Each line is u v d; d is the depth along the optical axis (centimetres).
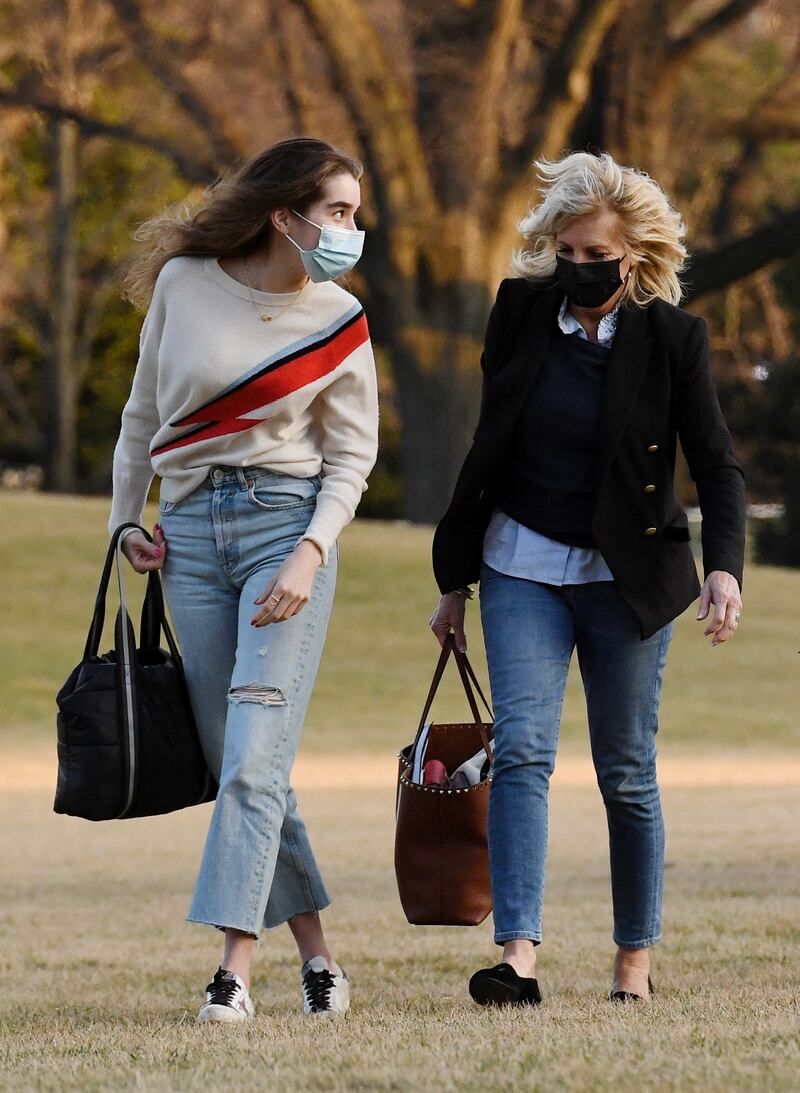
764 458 14712
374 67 10169
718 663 8256
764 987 1708
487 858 1669
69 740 1577
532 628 1599
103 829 4472
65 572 9069
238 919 1532
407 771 1700
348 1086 1105
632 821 1634
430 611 8881
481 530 1650
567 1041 1267
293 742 1584
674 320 1605
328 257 1554
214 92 10325
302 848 1650
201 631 1614
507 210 10556
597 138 10856
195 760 1619
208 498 1605
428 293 10750
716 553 1578
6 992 1909
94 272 16438
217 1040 1359
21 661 7719
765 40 12800
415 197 10450
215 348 1576
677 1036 1287
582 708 7425
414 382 10794
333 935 2453
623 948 1659
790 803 4678
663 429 1589
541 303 1625
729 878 3011
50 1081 1176
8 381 16575
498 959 2133
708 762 6181
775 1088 1059
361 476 1622
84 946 2388
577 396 1596
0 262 15925
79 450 17050
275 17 10206
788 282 14325
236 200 1573
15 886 3231
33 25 11731
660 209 1591
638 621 1580
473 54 10256
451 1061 1193
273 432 1596
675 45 10738
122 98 12556
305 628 1584
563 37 10362
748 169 14262
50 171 16338
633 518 1578
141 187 15925
